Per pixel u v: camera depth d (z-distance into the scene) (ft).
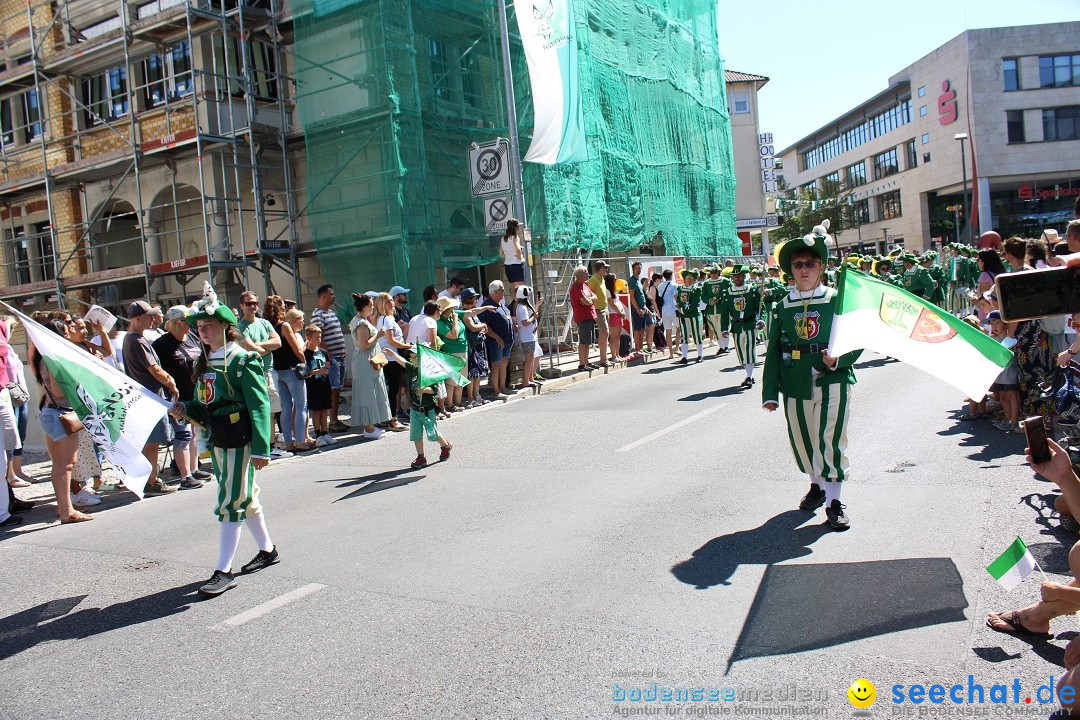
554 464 27.84
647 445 29.55
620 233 71.31
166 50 58.95
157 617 16.90
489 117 61.41
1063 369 21.81
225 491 18.39
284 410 35.32
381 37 51.72
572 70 58.29
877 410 32.53
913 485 21.57
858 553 16.99
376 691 12.82
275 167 56.59
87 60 61.82
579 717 11.61
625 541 19.01
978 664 12.25
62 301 60.44
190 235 62.44
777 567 16.60
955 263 67.10
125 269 57.31
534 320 48.93
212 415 18.29
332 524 22.76
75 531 25.05
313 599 17.06
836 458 18.84
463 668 13.33
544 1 55.88
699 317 57.16
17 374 31.94
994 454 23.99
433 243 53.11
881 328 16.48
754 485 22.91
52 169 61.00
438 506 23.67
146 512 26.81
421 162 52.60
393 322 37.45
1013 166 187.42
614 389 46.83
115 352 31.40
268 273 54.90
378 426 39.52
